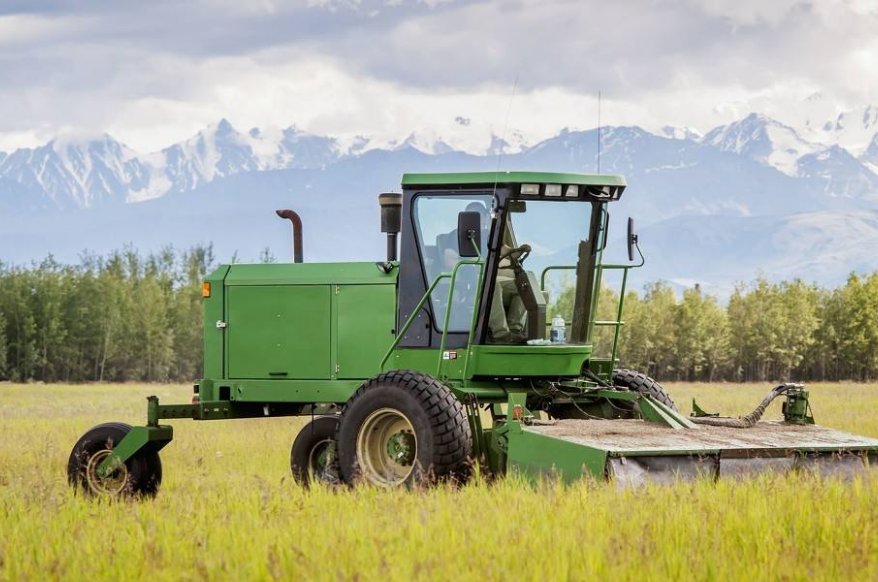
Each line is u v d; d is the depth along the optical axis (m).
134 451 38.44
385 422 34.69
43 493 33.25
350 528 24.67
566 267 37.72
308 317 40.44
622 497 26.69
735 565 21.28
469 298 36.88
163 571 22.38
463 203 37.00
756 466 31.06
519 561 21.64
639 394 36.25
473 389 36.44
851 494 27.52
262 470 47.00
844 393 155.50
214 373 41.78
